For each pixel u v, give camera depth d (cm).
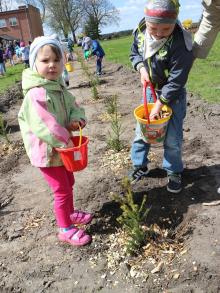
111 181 163
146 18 123
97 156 193
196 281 106
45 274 117
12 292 114
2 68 743
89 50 730
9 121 295
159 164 171
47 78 116
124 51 933
